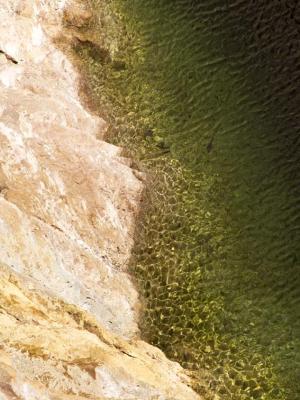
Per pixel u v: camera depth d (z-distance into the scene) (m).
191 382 18.77
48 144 20.80
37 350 15.49
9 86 21.95
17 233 18.41
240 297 20.83
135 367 17.14
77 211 20.56
